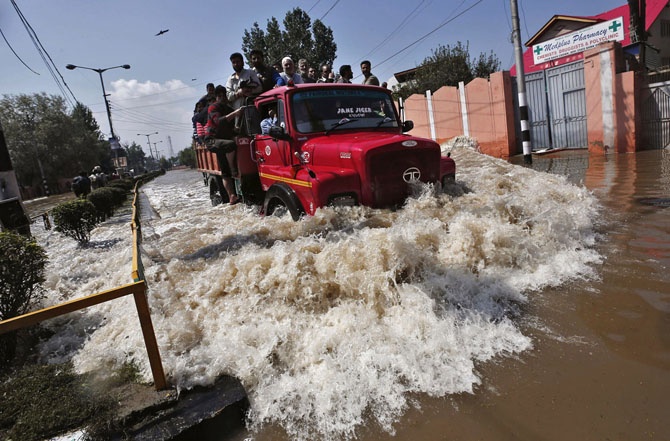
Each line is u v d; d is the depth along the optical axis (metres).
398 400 2.33
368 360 2.62
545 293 3.36
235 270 3.61
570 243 4.17
